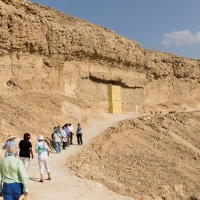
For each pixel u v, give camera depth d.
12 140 11.54
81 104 34.56
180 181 21.56
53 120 27.16
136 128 29.36
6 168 8.34
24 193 8.20
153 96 60.34
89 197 12.35
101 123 32.66
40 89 33.03
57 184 13.60
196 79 70.94
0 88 29.56
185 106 64.38
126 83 49.53
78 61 40.78
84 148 22.14
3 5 31.45
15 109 24.78
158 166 22.80
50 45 36.25
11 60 32.16
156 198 16.92
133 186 17.94
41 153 13.75
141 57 53.91
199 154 27.70
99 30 44.97
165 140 28.34
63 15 48.19
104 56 44.38
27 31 33.19
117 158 21.95
